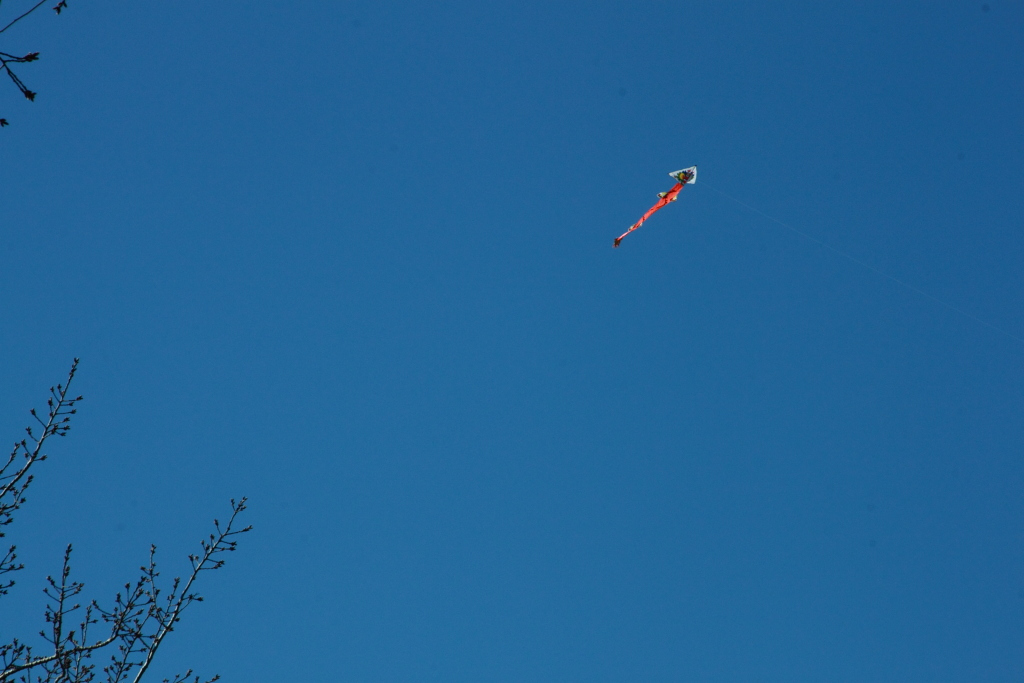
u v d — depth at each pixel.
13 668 9.05
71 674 9.48
